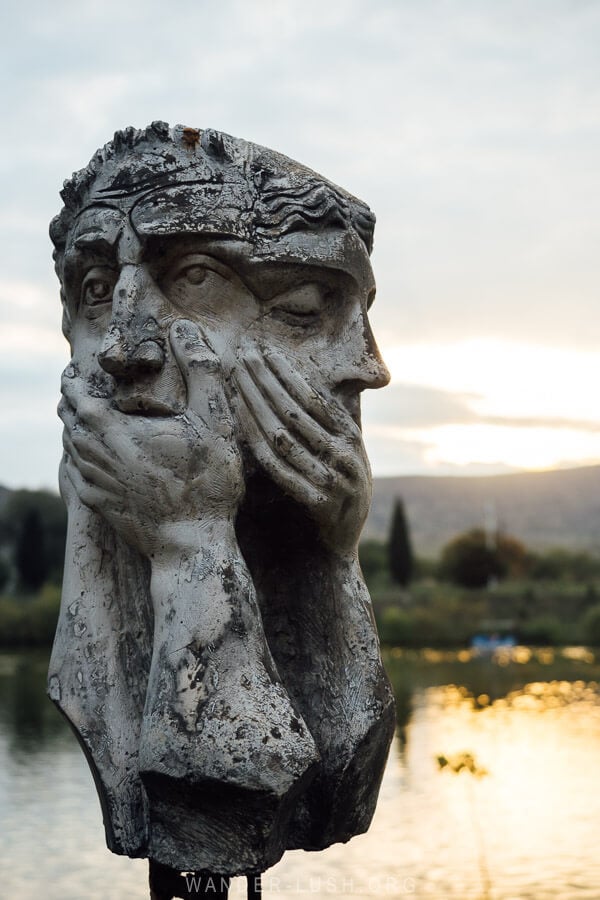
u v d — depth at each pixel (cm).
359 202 274
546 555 4012
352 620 265
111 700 253
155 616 242
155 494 241
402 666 1625
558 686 1330
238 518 258
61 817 646
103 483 245
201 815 229
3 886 521
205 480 242
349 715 259
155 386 248
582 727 972
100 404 249
